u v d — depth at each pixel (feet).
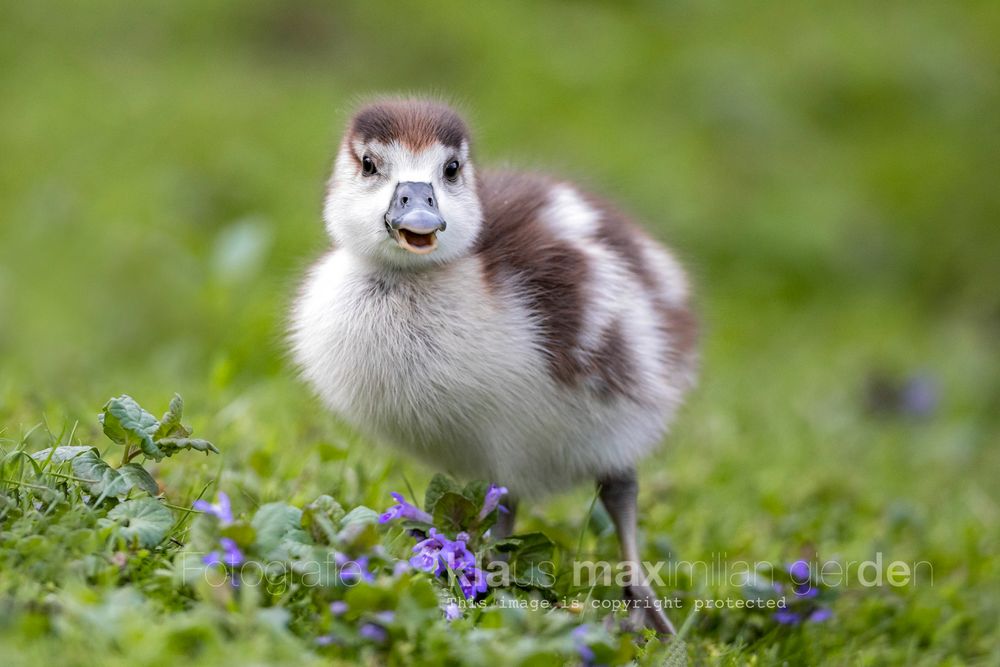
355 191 28.37
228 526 21.83
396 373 27.99
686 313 32.53
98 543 22.15
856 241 77.30
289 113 75.51
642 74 84.53
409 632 20.80
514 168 34.76
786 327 69.15
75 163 69.97
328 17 84.38
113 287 59.88
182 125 73.26
